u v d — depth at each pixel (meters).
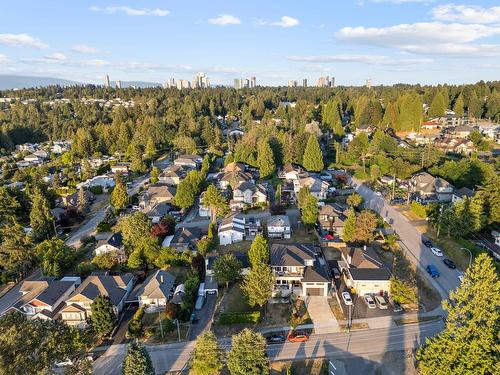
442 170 85.94
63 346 32.50
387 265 55.38
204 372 35.91
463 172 81.56
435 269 52.41
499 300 28.61
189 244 62.47
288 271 51.16
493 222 60.72
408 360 37.78
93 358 39.84
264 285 45.69
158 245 60.09
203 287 51.00
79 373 32.69
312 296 49.16
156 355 40.16
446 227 60.41
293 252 53.44
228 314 44.75
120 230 68.50
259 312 45.12
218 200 75.25
